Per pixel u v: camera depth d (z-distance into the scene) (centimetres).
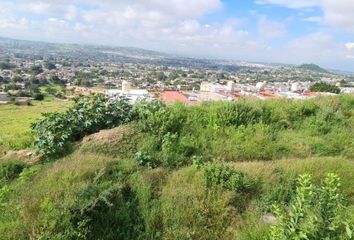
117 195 520
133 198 530
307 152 773
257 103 1012
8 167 669
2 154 770
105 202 487
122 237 463
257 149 755
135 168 624
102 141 725
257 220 489
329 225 332
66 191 500
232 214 506
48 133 718
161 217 492
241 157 737
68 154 700
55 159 691
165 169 636
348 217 378
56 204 462
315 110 1020
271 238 362
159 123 798
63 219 441
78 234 424
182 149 718
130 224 477
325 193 351
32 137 812
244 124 883
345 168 645
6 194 537
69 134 736
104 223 471
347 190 573
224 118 863
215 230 478
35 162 700
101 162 612
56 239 404
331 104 1089
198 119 870
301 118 980
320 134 884
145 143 729
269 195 551
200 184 562
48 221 429
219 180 572
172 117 813
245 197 550
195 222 483
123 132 756
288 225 346
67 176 545
